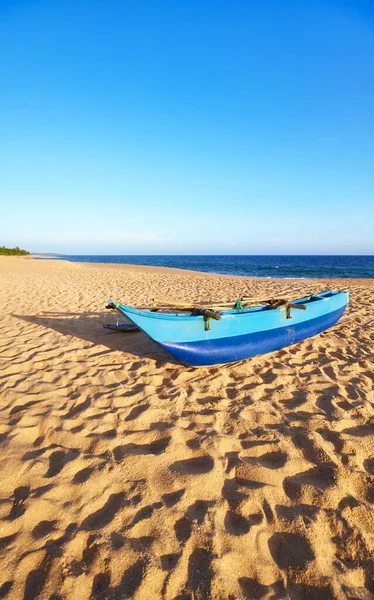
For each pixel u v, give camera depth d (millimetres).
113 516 2104
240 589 1718
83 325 6789
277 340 5102
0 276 15250
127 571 1767
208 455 2688
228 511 2178
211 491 2322
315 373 4441
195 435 2975
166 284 14398
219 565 1812
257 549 1926
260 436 2990
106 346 5438
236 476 2496
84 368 4520
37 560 1828
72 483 2371
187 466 2576
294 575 1802
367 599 1691
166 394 3781
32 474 2457
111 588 1690
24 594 1656
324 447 2824
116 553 1860
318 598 1693
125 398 3646
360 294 11781
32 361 4711
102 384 4031
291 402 3656
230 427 3145
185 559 1841
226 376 4352
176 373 4402
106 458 2646
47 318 7312
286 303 5273
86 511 2148
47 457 2666
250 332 4727
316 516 2150
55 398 3662
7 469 2494
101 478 2420
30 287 11961
